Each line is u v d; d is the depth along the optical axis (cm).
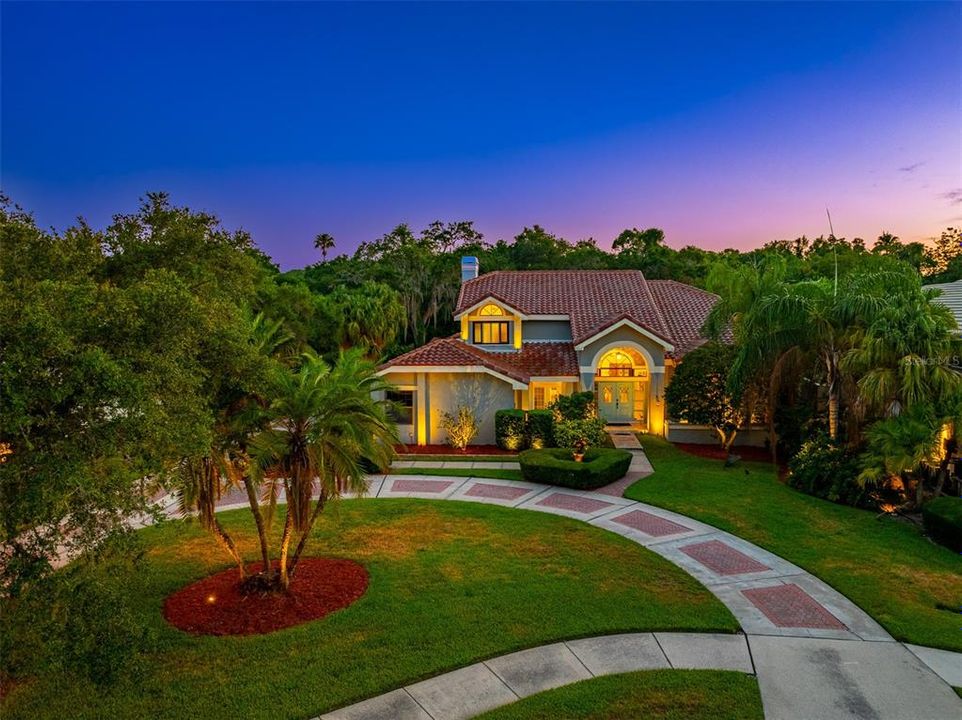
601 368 2567
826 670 827
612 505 1570
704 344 2280
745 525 1397
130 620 609
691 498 1600
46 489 502
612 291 2822
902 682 799
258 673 819
